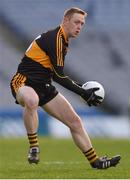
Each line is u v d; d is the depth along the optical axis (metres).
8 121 75.44
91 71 85.38
